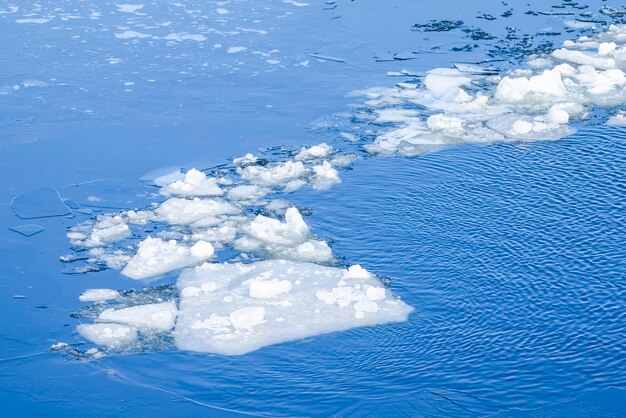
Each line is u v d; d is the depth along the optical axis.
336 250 19.66
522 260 18.91
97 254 19.70
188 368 16.30
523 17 31.92
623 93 26.19
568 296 17.81
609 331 16.86
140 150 23.88
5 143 24.14
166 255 19.47
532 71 27.50
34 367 16.39
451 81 27.03
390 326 17.20
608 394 15.37
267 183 22.31
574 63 28.16
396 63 28.58
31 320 17.62
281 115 25.56
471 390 15.56
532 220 20.23
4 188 22.19
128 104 26.20
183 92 26.89
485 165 22.69
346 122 25.14
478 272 18.66
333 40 30.34
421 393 15.49
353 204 21.30
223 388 15.80
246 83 27.44
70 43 30.17
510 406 15.17
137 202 21.67
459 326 17.17
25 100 26.39
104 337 17.09
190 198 21.80
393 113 25.53
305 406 15.31
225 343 16.80
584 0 33.38
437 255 19.25
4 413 15.34
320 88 27.08
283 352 16.59
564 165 22.47
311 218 20.81
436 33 30.66
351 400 15.38
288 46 29.89
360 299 17.83
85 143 24.19
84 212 21.25
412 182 22.08
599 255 18.92
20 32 31.02
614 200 20.80
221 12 32.81
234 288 18.34
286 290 18.12
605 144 23.38
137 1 34.03
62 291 18.48
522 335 16.84
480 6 33.09
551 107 25.16
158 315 17.55
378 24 31.56
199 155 23.67
